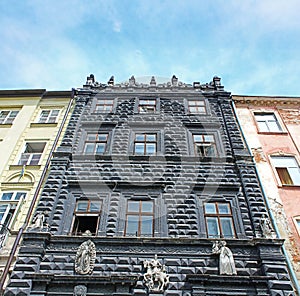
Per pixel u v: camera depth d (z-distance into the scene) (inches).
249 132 677.3
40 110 748.0
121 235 475.5
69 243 457.7
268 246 446.6
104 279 413.4
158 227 485.1
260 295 398.9
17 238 462.6
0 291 406.0
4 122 723.4
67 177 559.5
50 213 497.4
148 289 406.9
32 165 597.9
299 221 510.6
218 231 488.1
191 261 438.0
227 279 412.5
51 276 411.8
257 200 518.6
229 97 751.1
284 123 709.3
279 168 610.9
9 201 540.1
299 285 427.8
